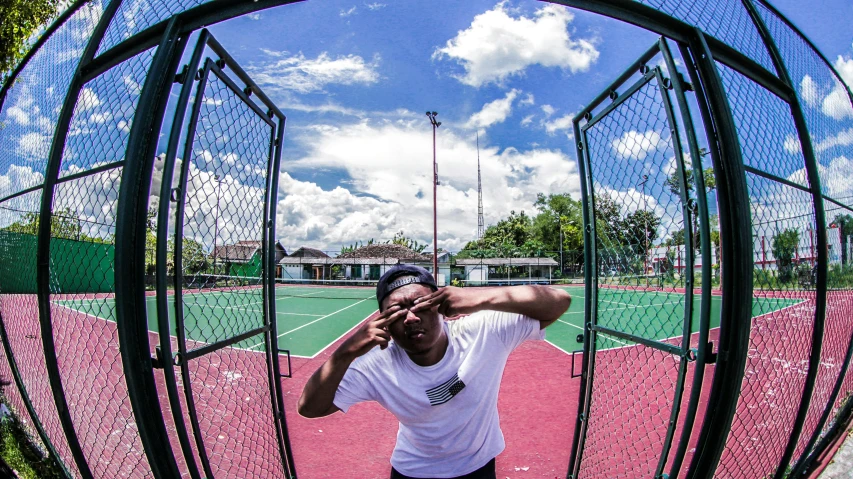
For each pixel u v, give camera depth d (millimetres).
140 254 1606
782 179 2303
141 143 1637
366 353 1963
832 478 3146
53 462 3090
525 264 40531
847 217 4238
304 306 20578
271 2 1815
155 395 1645
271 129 2713
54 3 4027
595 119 2520
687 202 1778
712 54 1977
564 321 14586
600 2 1776
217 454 3596
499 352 1977
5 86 3328
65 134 2109
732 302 1665
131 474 2830
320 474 4066
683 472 3531
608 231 2496
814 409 3424
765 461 3010
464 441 1969
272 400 2713
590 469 2760
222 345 2107
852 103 4016
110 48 2086
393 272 1864
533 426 5148
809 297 3064
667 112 1855
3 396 3941
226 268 2406
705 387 5289
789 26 2857
